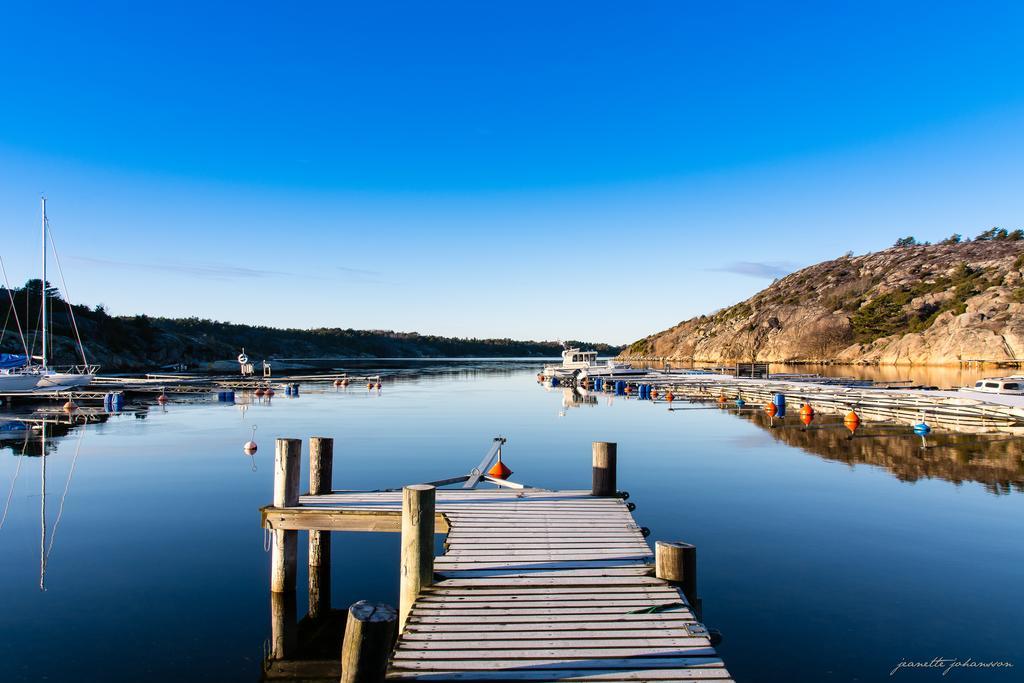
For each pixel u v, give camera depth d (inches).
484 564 326.3
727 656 299.6
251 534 495.2
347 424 1194.6
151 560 436.8
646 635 253.9
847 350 3806.6
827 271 5388.8
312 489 438.6
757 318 4751.5
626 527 383.6
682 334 5629.9
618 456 832.3
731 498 597.9
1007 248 4552.2
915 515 536.1
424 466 776.9
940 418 1085.1
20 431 1074.1
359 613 209.3
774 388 1685.5
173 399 1696.6
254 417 1301.7
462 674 226.1
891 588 378.6
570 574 313.9
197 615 353.1
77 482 676.7
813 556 435.2
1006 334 2913.4
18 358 1695.4
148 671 292.7
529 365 5388.8
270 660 305.4
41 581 397.1
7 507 573.0
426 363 6235.2
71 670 291.4
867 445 903.7
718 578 395.5
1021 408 1092.5
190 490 640.4
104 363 3319.4
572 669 229.1
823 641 314.2
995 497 595.8
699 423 1198.3
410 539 299.1
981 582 387.2
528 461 811.4
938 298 3750.0
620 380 2130.9
